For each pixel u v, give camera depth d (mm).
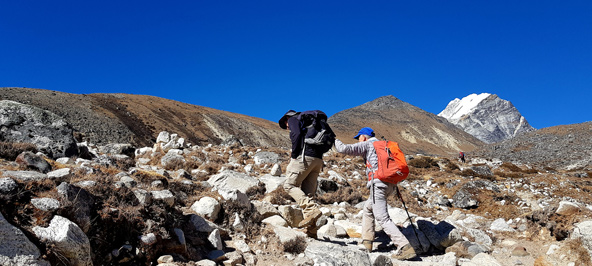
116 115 124375
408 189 13117
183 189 6805
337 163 15914
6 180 3574
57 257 3338
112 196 4352
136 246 4086
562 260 5207
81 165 5660
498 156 98688
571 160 77812
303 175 5895
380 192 5500
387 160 5453
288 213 6230
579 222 5945
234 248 5035
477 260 5285
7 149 5738
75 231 3531
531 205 11109
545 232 6621
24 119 7105
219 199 5922
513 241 6637
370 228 5660
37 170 4891
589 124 116250
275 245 5285
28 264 3107
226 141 20016
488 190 12125
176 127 140500
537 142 108625
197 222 5074
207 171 10352
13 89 112625
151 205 4680
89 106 122438
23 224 3383
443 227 6238
